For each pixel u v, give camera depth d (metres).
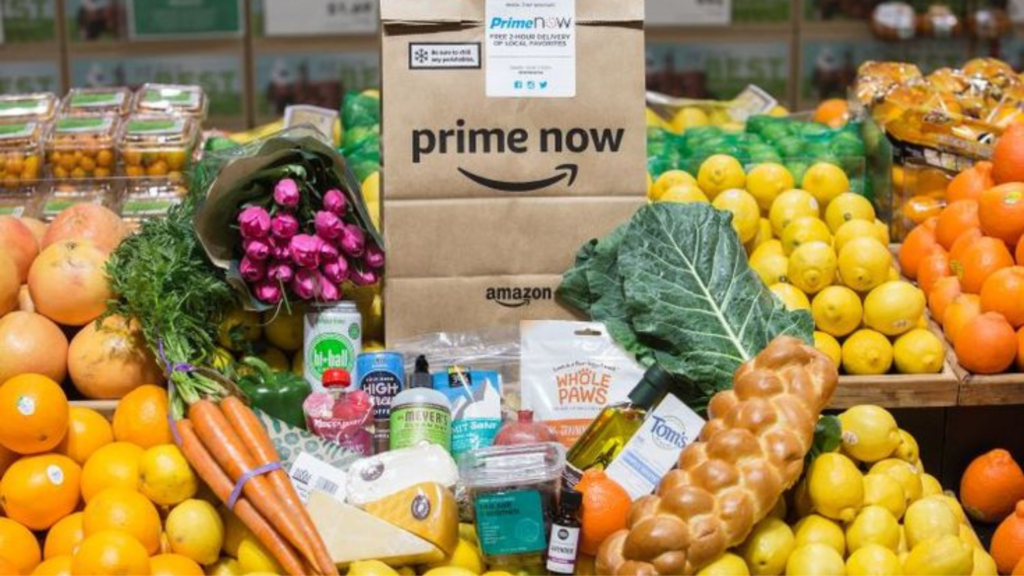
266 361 2.32
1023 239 2.40
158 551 1.99
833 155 2.83
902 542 2.05
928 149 2.85
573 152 2.34
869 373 2.36
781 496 2.05
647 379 2.12
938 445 2.45
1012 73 3.17
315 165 2.20
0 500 2.05
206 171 2.32
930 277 2.54
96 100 2.96
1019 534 2.11
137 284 2.11
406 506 1.97
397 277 2.32
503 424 2.18
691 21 4.51
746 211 2.58
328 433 2.10
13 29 4.40
